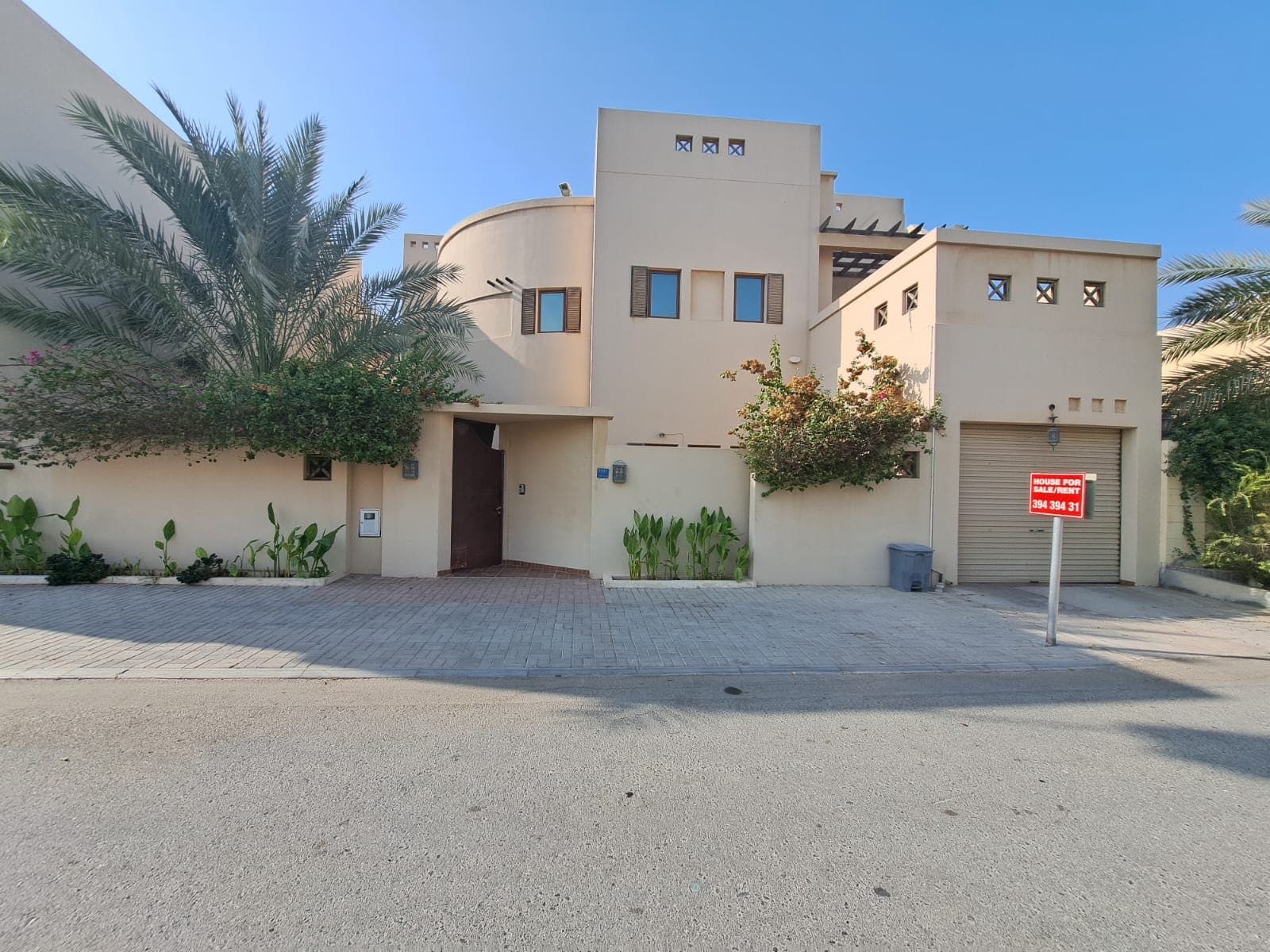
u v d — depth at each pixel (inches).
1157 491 419.5
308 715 181.0
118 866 109.3
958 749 164.6
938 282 406.6
